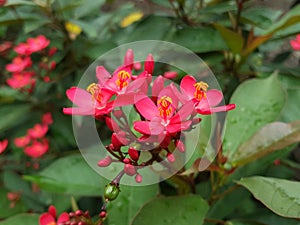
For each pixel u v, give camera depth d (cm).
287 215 22
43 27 41
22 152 42
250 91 28
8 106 40
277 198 22
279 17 39
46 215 25
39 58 43
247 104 27
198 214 24
